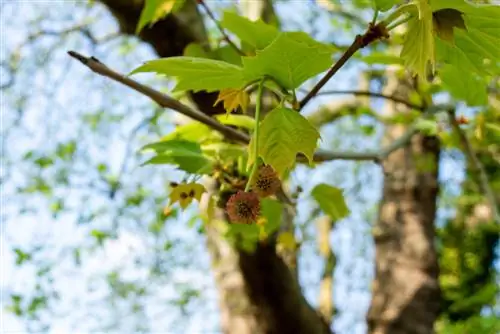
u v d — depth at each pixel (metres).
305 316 3.55
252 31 1.66
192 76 1.36
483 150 5.30
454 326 5.21
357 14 5.76
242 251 3.25
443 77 2.15
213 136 2.16
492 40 1.39
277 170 1.30
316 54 1.31
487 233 8.21
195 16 3.05
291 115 1.32
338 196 2.36
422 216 4.71
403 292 4.45
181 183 1.92
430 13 1.25
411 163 4.80
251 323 3.52
